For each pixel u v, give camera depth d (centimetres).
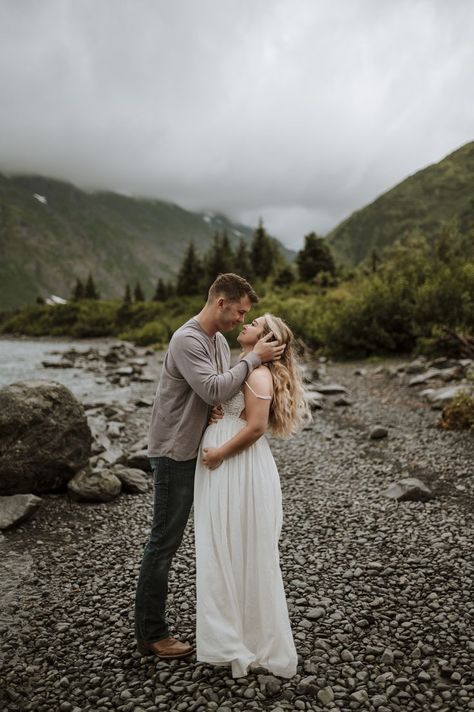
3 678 272
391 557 404
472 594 346
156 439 276
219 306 270
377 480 585
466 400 782
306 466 650
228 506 266
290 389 289
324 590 357
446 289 1539
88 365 2175
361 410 952
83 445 570
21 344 4628
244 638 268
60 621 324
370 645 294
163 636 288
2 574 383
